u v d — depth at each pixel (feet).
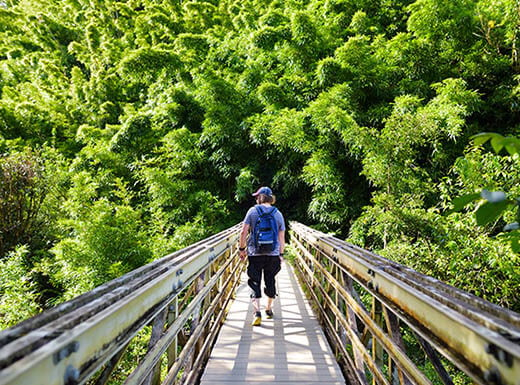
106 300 3.56
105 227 19.40
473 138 1.86
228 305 14.42
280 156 31.76
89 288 16.80
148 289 4.54
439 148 22.04
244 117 33.53
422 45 26.58
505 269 11.26
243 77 34.22
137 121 35.14
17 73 61.21
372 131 18.95
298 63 30.83
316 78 28.35
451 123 20.18
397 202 16.55
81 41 62.80
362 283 6.72
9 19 67.67
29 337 2.50
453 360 3.12
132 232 20.54
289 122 26.76
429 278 4.30
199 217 28.50
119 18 58.59
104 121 45.60
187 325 14.47
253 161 34.12
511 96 23.99
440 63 27.27
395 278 4.75
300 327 11.40
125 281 4.62
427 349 4.07
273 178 32.45
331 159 26.12
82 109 47.65
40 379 2.33
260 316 11.59
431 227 14.28
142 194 34.35
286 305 14.24
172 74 37.55
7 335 2.51
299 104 30.53
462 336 3.04
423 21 26.94
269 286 11.93
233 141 32.96
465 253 12.26
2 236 25.91
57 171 31.27
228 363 8.68
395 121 17.78
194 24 49.62
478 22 25.96
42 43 61.16
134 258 19.81
